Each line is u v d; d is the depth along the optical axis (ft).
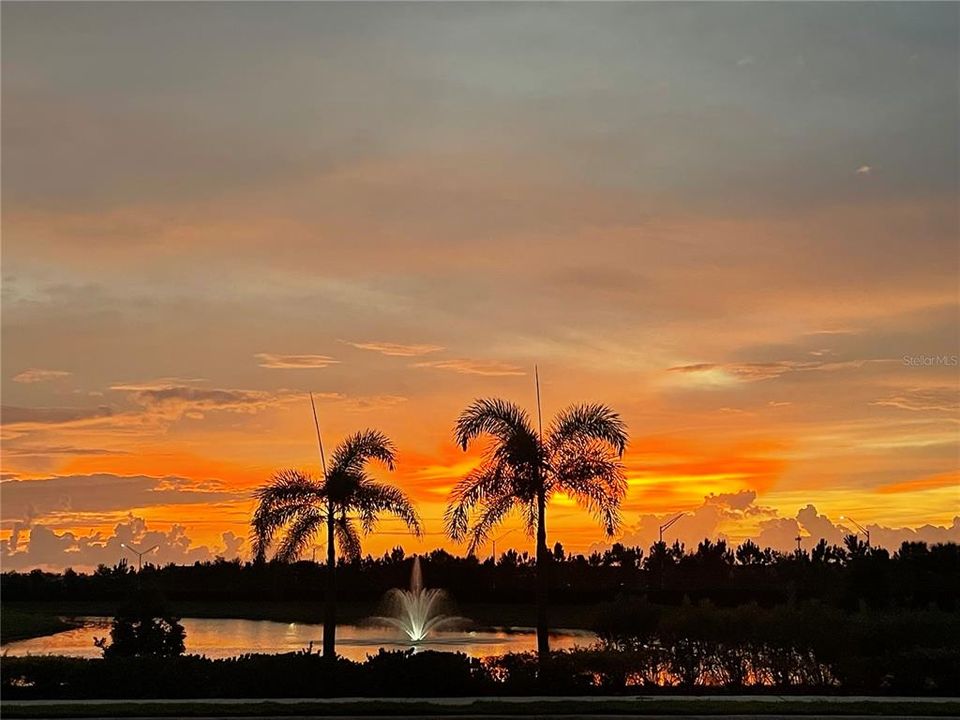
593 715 74.02
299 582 371.56
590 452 100.37
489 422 100.48
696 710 75.10
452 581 347.15
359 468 106.93
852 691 88.58
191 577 381.19
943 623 94.07
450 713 74.74
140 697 82.74
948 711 74.64
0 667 82.79
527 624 250.37
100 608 385.09
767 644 94.99
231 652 150.71
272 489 105.60
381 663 85.56
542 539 99.09
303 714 74.18
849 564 182.91
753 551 366.84
